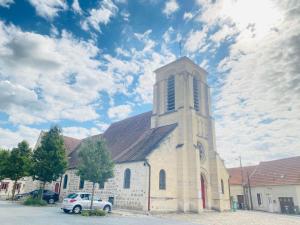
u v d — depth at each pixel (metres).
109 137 33.72
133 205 21.20
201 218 18.22
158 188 21.36
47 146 25.11
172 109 27.53
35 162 24.64
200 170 25.64
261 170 39.09
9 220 12.41
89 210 17.03
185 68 27.84
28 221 12.30
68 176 31.38
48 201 27.28
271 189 34.31
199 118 27.84
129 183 22.41
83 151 19.42
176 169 23.64
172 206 21.92
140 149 24.27
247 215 22.30
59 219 13.55
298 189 31.36
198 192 22.56
